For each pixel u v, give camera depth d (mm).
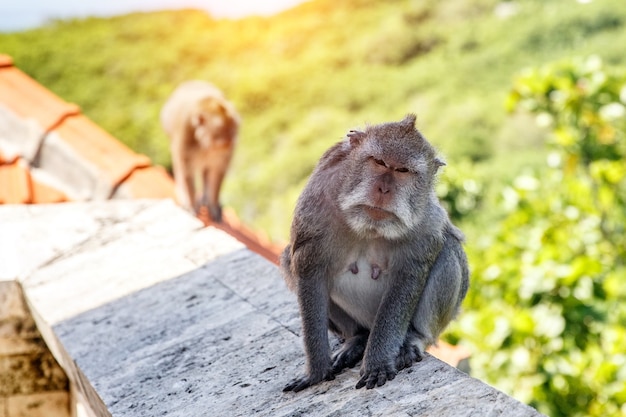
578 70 13117
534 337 10945
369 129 5012
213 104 13289
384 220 4891
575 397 10617
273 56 39188
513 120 31625
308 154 34844
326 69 37969
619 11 33844
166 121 14164
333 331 5879
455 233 5656
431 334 5516
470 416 4641
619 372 10203
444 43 37281
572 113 13016
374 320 5266
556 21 35438
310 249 5164
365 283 5465
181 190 13250
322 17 39188
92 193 10656
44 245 7480
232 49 39531
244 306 6227
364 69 37625
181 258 7059
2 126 11188
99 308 6406
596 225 12617
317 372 5156
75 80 39594
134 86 39625
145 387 5422
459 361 7594
